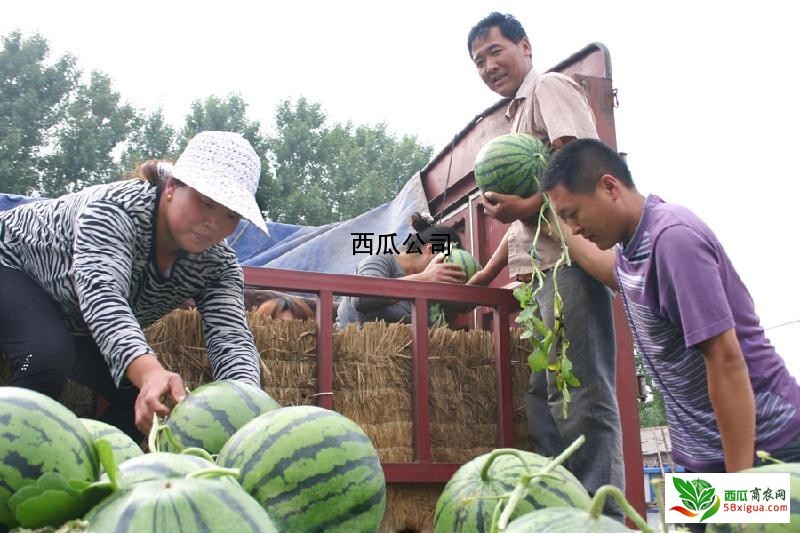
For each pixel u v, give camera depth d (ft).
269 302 17.90
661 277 10.05
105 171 87.25
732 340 9.43
